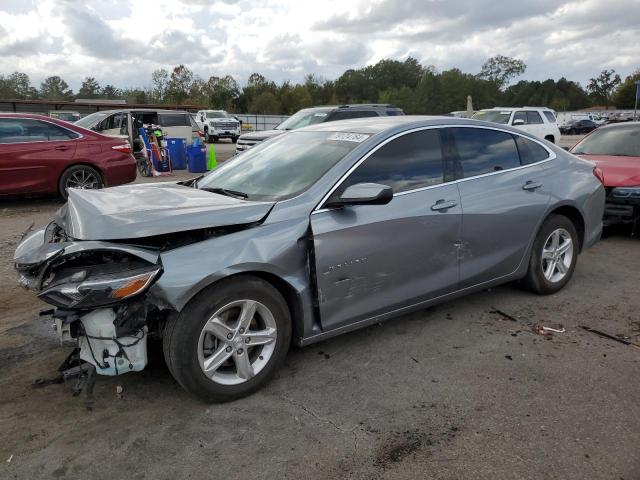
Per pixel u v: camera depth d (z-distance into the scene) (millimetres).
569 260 4992
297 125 13492
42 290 3016
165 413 3096
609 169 7051
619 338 4031
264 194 3619
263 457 2707
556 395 3236
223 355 3121
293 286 3285
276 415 3066
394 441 2820
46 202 10164
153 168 14555
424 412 3080
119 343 2904
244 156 4539
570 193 4824
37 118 9453
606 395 3230
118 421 3021
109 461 2686
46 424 2994
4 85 98688
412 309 3941
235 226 3199
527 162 4676
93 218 3066
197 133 19531
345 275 3465
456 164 4141
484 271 4301
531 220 4535
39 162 9289
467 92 102312
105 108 41594
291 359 3738
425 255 3859
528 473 2557
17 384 3424
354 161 3617
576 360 3686
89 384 2984
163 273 2854
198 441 2838
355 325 3639
